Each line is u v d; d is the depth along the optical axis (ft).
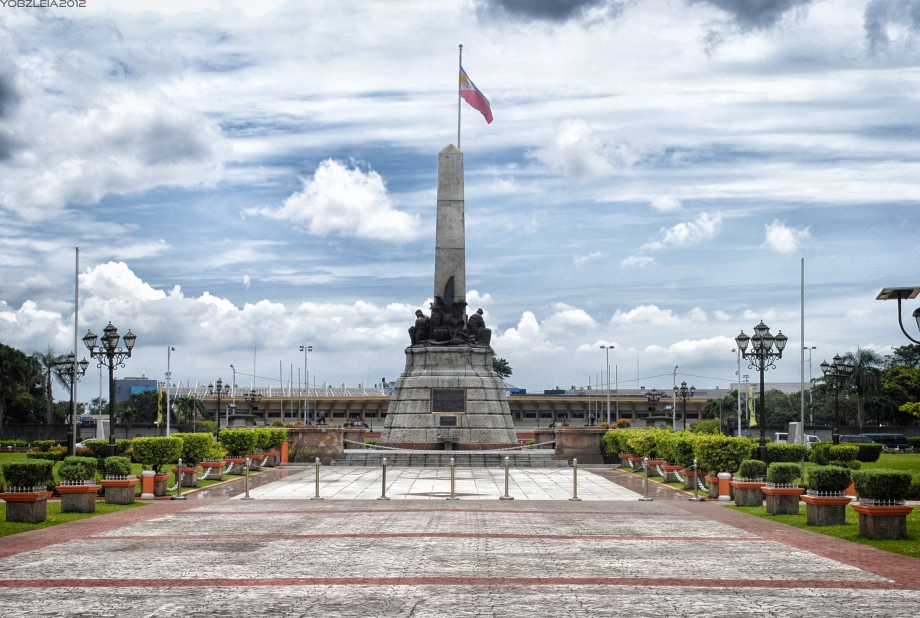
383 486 103.96
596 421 379.14
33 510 78.84
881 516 69.36
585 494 111.86
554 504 98.53
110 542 67.82
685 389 229.66
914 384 316.60
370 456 172.86
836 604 46.83
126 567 56.95
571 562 59.06
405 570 55.93
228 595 48.67
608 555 61.98
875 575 54.75
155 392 427.74
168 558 60.29
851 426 324.60
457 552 63.05
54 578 53.42
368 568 56.59
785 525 79.20
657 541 68.95
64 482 87.51
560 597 48.24
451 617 43.70
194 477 119.65
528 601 47.24
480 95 193.16
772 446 109.91
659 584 51.83
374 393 444.55
